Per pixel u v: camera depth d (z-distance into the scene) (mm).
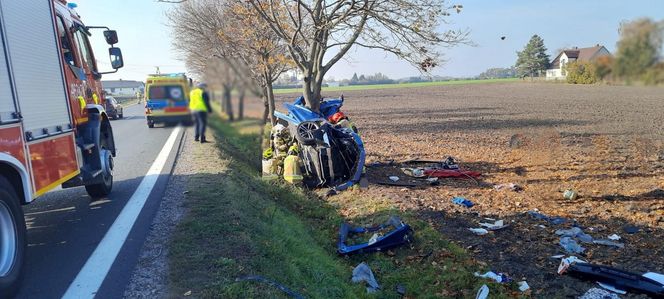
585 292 5172
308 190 9195
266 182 8945
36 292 3945
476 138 17516
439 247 6367
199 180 7645
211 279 3996
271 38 12547
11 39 4320
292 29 11508
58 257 4719
